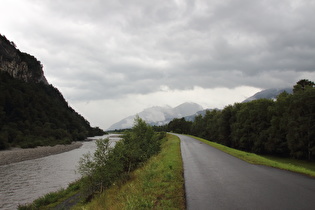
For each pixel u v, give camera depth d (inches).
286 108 1873.8
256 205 281.4
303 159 1713.8
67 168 1581.0
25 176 1311.5
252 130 2320.4
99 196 514.9
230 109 3053.6
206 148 1206.3
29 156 2303.2
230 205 284.0
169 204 290.0
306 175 477.7
